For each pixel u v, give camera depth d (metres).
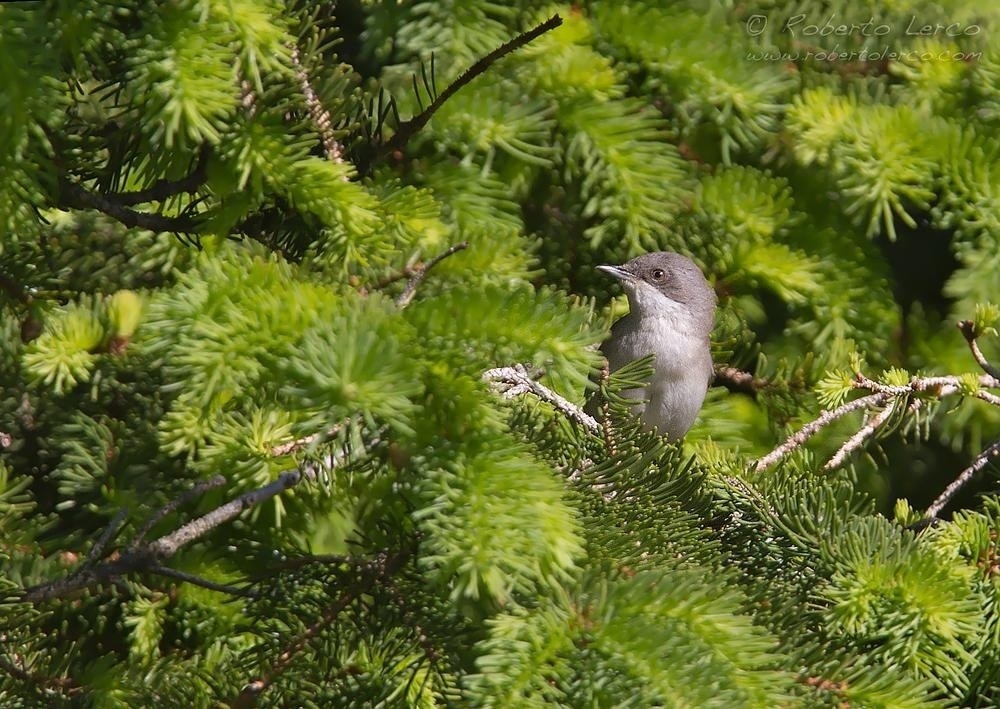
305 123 6.57
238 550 7.71
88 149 6.56
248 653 6.29
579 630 4.89
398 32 8.78
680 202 9.66
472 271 7.13
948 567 6.24
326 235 6.51
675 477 6.29
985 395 7.77
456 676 5.59
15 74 5.64
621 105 8.92
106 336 6.89
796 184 10.01
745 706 4.75
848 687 5.42
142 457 8.32
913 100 9.66
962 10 9.70
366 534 6.68
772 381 9.87
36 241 7.85
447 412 4.90
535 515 4.77
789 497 6.69
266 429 6.24
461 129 8.65
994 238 9.22
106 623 8.30
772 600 5.84
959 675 6.15
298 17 6.83
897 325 9.95
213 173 6.49
